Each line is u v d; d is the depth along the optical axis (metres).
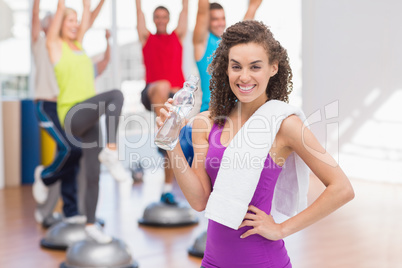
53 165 4.48
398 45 6.69
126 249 3.89
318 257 4.02
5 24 7.36
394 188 6.54
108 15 7.29
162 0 7.71
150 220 5.01
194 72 7.90
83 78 4.22
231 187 1.73
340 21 7.09
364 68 6.96
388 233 4.64
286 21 7.59
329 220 5.07
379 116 6.89
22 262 4.04
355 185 6.76
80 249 3.83
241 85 1.76
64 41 4.18
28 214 5.53
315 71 7.33
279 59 1.79
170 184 5.15
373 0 6.82
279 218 1.96
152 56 4.39
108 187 6.87
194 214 5.12
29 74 7.40
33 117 7.04
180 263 3.97
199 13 3.67
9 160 6.92
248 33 1.74
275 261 1.81
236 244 1.80
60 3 4.10
